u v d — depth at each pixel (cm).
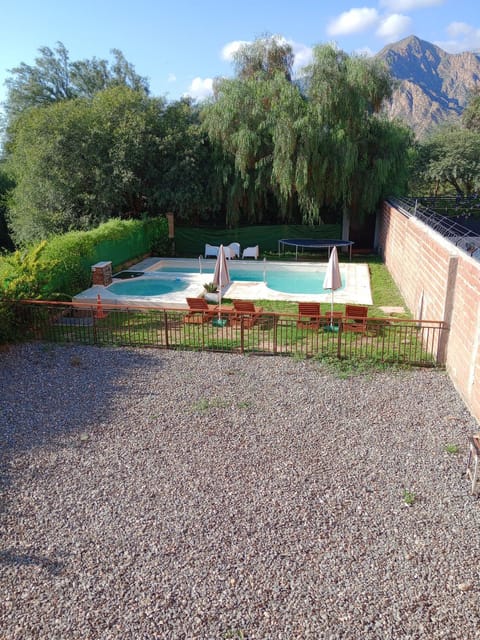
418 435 732
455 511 562
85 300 1488
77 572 478
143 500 585
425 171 3872
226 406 827
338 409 817
